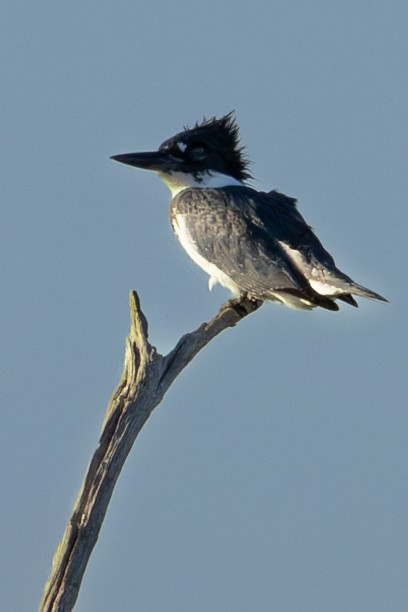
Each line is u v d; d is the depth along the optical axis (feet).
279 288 38.73
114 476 29.71
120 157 43.09
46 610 28.32
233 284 40.47
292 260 39.04
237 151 44.21
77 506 29.37
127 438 30.01
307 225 40.98
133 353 30.63
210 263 40.57
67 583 28.58
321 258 39.01
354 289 37.22
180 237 41.91
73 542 28.94
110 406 30.40
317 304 38.52
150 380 30.53
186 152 43.16
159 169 43.14
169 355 31.91
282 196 42.52
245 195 41.34
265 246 39.42
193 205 41.19
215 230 40.32
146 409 30.45
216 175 43.50
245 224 39.96
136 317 30.40
